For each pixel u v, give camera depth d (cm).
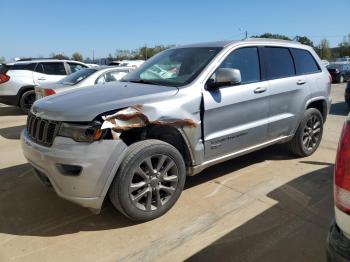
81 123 335
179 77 427
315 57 580
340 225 205
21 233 360
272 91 483
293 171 515
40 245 339
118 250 330
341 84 2353
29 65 1130
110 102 356
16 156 614
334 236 210
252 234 352
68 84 816
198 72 420
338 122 909
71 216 392
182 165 388
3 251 330
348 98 1108
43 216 393
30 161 372
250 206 409
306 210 399
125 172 344
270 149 615
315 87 556
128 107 351
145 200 371
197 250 328
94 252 327
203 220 379
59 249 332
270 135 497
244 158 571
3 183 486
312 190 450
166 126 378
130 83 445
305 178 489
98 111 339
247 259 314
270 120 489
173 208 404
